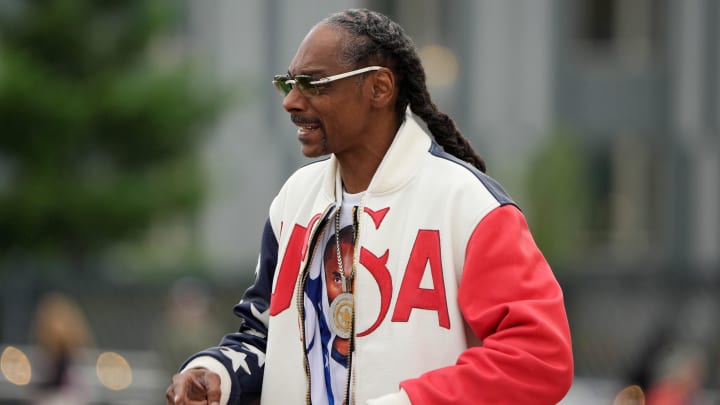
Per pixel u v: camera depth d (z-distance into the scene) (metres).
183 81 62.94
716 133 74.50
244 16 75.00
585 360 59.88
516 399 9.08
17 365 41.75
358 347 9.82
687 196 74.88
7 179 64.88
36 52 62.50
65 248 65.19
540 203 62.84
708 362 48.84
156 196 63.66
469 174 9.86
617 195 75.19
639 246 74.88
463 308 9.55
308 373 10.22
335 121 9.92
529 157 65.25
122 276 67.06
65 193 62.88
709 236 74.56
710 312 60.81
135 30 63.19
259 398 10.76
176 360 40.69
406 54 10.09
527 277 9.43
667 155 75.00
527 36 74.62
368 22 9.98
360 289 9.88
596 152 75.38
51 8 61.28
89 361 49.56
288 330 10.39
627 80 75.06
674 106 75.06
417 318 9.65
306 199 10.68
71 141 62.47
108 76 62.31
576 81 75.00
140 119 61.84
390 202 10.00
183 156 64.75
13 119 61.25
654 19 75.12
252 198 75.06
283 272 10.57
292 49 75.06
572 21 75.06
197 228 74.75
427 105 10.38
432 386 9.18
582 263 70.19
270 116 75.38
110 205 63.00
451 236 9.70
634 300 61.91
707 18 74.38
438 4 75.31
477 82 74.81
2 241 64.88
